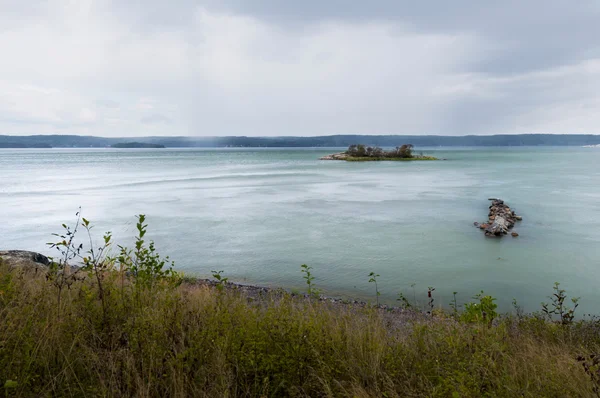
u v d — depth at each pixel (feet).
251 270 46.24
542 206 99.35
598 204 102.27
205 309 16.66
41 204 100.12
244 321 15.35
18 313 13.73
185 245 58.18
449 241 61.67
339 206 97.60
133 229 69.56
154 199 109.81
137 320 14.15
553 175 204.85
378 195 119.96
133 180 176.45
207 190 133.90
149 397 10.99
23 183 160.76
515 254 54.03
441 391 11.70
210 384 11.59
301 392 12.00
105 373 11.62
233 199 110.22
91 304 15.49
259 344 13.17
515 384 12.78
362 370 13.23
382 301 36.42
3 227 72.28
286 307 18.19
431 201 106.73
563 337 20.61
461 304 36.17
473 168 269.44
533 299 38.24
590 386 12.71
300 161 397.60
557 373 13.76
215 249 55.98
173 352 12.59
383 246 58.08
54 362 11.91
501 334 18.52
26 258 31.83
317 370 12.55
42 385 11.10
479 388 11.78
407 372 13.29
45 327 12.88
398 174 213.66
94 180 176.55
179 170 256.32
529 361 15.23
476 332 17.38
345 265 48.60
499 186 148.46
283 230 69.15
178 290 20.59
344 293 38.60
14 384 9.53
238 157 540.11
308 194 122.31
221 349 12.95
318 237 63.82
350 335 15.88
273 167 289.33
